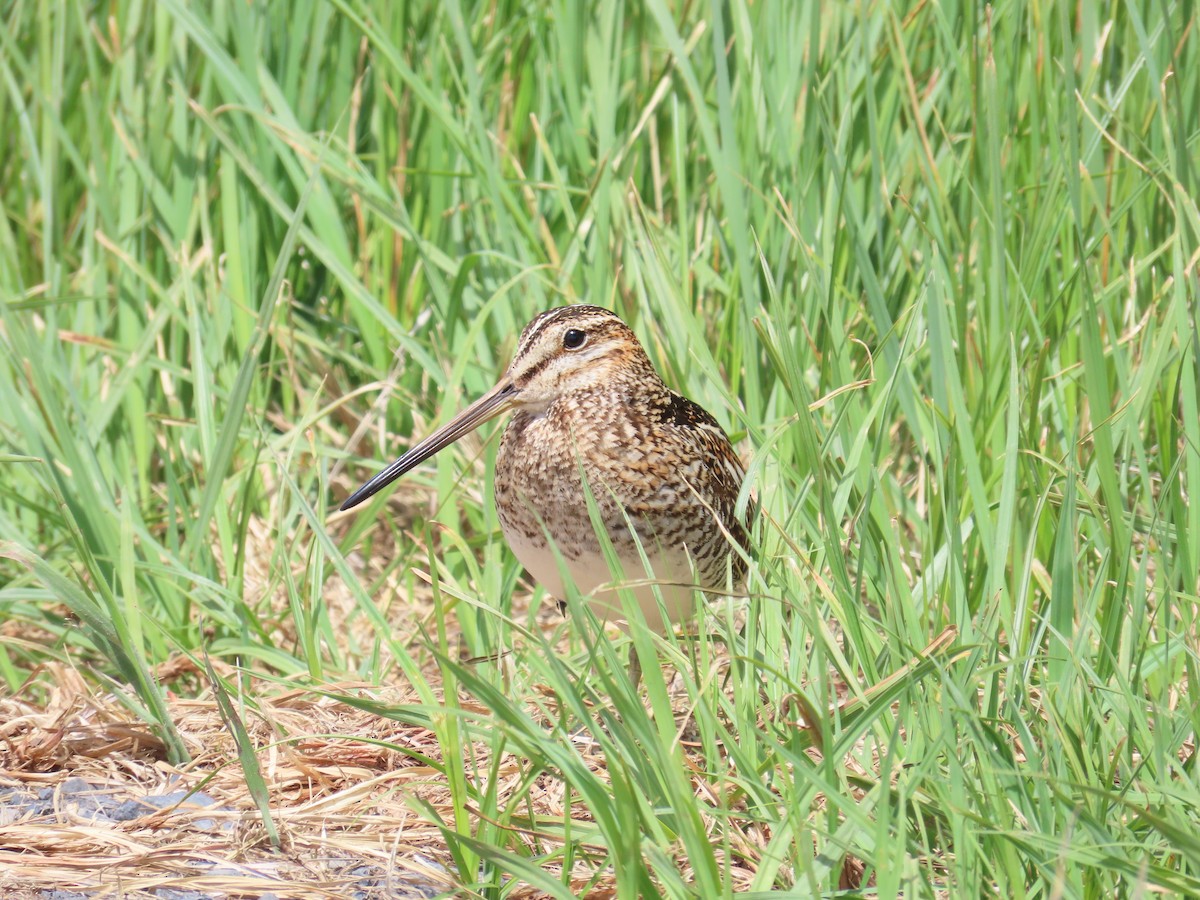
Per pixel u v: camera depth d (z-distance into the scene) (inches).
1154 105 362.9
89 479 352.2
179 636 352.2
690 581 314.0
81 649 374.6
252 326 413.1
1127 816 234.1
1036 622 291.6
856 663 289.1
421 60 434.6
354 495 331.6
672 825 240.7
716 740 269.6
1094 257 358.6
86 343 404.2
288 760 282.2
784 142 381.7
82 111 458.3
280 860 249.9
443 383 384.8
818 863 225.1
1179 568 278.5
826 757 226.2
